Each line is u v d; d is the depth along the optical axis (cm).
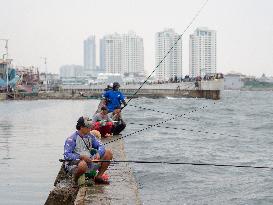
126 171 1053
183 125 3453
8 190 1021
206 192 1149
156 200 1071
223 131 2969
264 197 1105
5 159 1416
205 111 5603
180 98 9681
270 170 1443
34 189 1032
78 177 889
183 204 1041
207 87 9181
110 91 1797
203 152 1880
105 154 916
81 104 6638
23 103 7075
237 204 1045
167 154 1798
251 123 3712
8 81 9719
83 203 772
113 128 1752
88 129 910
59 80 17588
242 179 1309
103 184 912
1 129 2456
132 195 826
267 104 8188
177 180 1284
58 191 883
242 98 12194
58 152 1570
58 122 2972
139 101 8419
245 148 2038
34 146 1731
